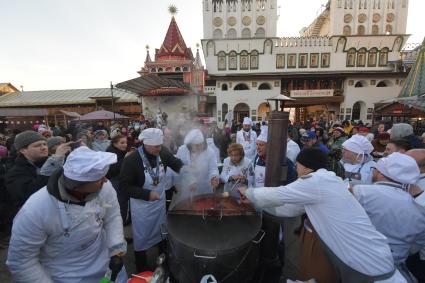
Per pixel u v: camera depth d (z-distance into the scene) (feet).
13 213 12.51
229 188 10.14
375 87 82.02
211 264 6.03
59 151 8.53
